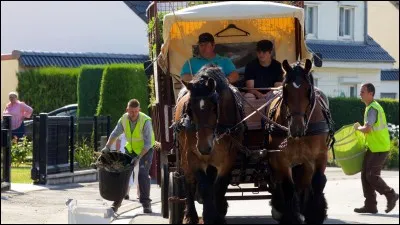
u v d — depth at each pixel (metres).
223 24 14.38
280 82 12.73
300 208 12.03
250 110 12.28
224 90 11.32
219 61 12.98
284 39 14.44
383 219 13.42
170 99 13.95
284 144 11.33
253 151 11.55
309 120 11.34
